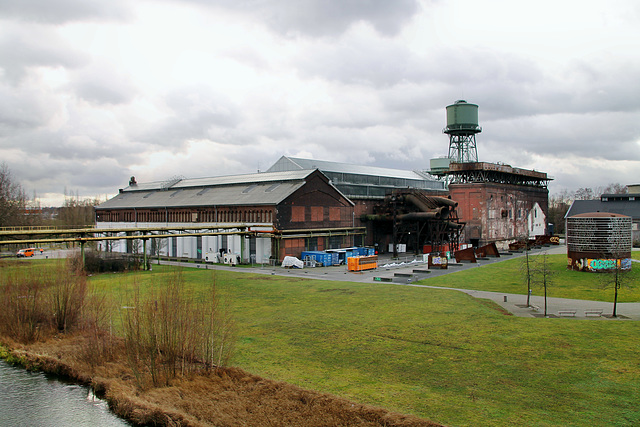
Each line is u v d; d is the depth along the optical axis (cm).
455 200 8588
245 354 2323
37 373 2403
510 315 3027
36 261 5625
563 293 3894
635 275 4641
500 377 1944
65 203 16012
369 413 1662
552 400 1714
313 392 1861
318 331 2678
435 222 7294
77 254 4747
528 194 10000
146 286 4000
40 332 2859
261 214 6216
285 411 1758
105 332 2672
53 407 2022
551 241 8788
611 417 1568
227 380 2053
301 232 6350
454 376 1970
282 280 4634
